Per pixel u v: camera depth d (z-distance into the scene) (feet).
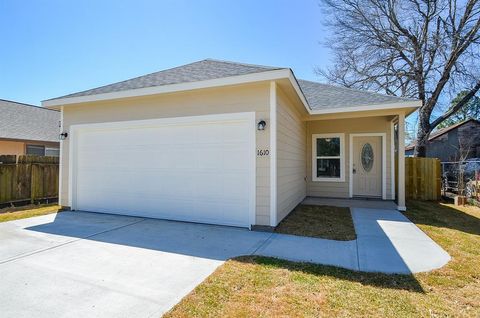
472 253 14.16
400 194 26.40
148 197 22.70
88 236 16.94
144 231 18.21
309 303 8.93
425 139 49.49
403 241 16.16
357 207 27.45
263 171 18.54
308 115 28.94
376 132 32.81
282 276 11.02
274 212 18.22
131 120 23.12
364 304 8.91
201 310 8.50
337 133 34.01
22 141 41.32
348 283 10.47
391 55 51.96
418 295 9.61
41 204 29.53
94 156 25.08
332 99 29.53
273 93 18.28
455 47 45.27
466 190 33.99
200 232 17.97
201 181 20.79
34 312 8.47
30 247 14.71
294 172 26.23
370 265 12.39
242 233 17.72
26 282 10.52
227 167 19.93
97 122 24.58
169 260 12.85
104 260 12.84
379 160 33.06
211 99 20.21
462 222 21.43
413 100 24.91
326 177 34.45
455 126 60.90
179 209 21.52
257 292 9.65
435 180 34.37
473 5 44.01
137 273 11.36
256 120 18.79
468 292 9.91
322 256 13.52
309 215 23.29
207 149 20.61
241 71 19.81
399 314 8.36
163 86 20.52
